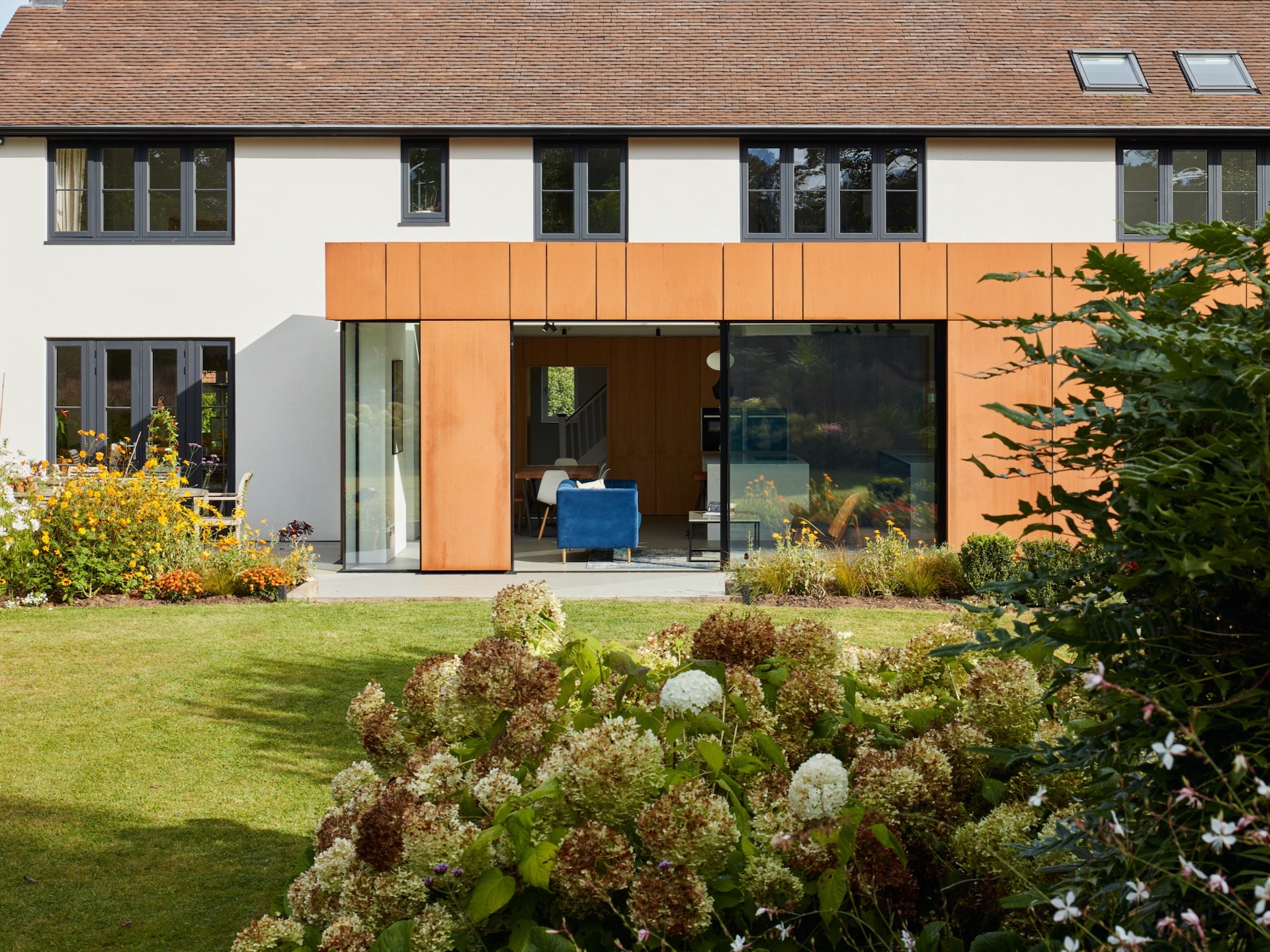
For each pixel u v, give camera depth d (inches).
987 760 99.3
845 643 133.4
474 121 555.8
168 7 634.8
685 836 79.4
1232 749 58.8
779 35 623.8
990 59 602.5
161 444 563.2
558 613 128.5
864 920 83.7
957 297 455.5
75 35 614.2
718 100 568.1
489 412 459.2
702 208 559.5
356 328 476.7
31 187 562.9
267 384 568.7
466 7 641.6
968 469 456.4
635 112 558.9
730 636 109.9
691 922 77.0
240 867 163.2
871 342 470.9
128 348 567.8
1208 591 64.5
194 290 566.9
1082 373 65.5
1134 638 64.2
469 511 459.8
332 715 242.8
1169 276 69.2
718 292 457.4
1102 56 603.2
